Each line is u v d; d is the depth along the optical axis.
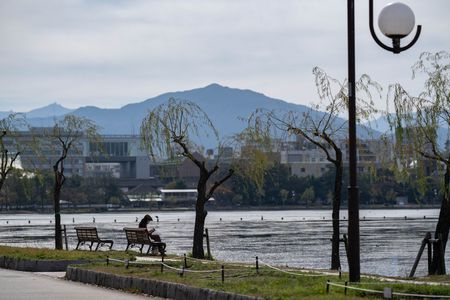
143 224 65.56
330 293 30.53
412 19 30.27
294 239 119.06
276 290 31.64
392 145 54.03
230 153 68.19
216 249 96.06
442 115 49.78
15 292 37.97
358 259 32.94
